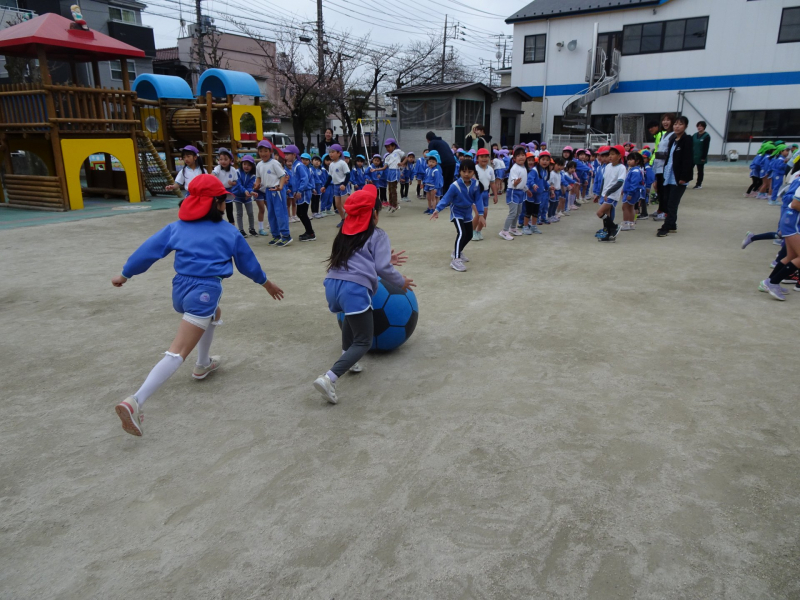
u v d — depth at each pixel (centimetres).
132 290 662
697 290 644
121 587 226
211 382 416
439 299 617
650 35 2761
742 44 2569
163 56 4591
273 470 305
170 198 1570
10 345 490
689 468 301
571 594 220
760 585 223
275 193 912
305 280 708
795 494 278
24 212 1290
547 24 2988
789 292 632
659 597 218
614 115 2939
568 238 989
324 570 234
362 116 3525
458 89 2742
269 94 4697
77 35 1285
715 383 401
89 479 299
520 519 263
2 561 241
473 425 348
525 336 501
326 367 441
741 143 2680
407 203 1585
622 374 419
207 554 244
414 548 246
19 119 1305
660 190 1159
